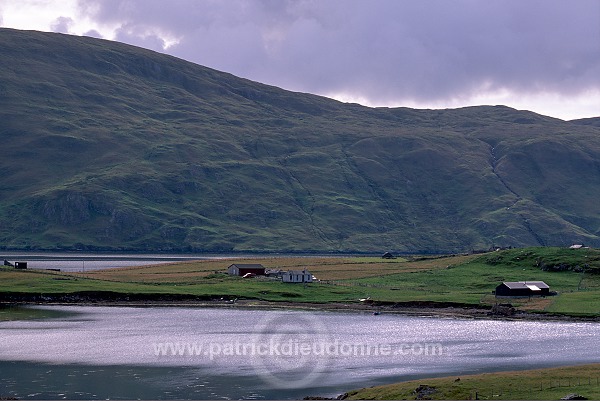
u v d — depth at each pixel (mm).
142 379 154625
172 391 144250
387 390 132625
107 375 158750
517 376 136750
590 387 124438
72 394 141250
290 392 143375
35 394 141000
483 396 122500
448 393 125250
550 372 140250
